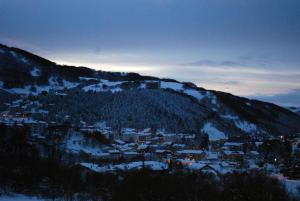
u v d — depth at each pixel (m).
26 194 154.50
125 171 184.38
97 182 169.25
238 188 133.38
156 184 138.12
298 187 160.38
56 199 149.25
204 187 141.50
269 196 131.00
